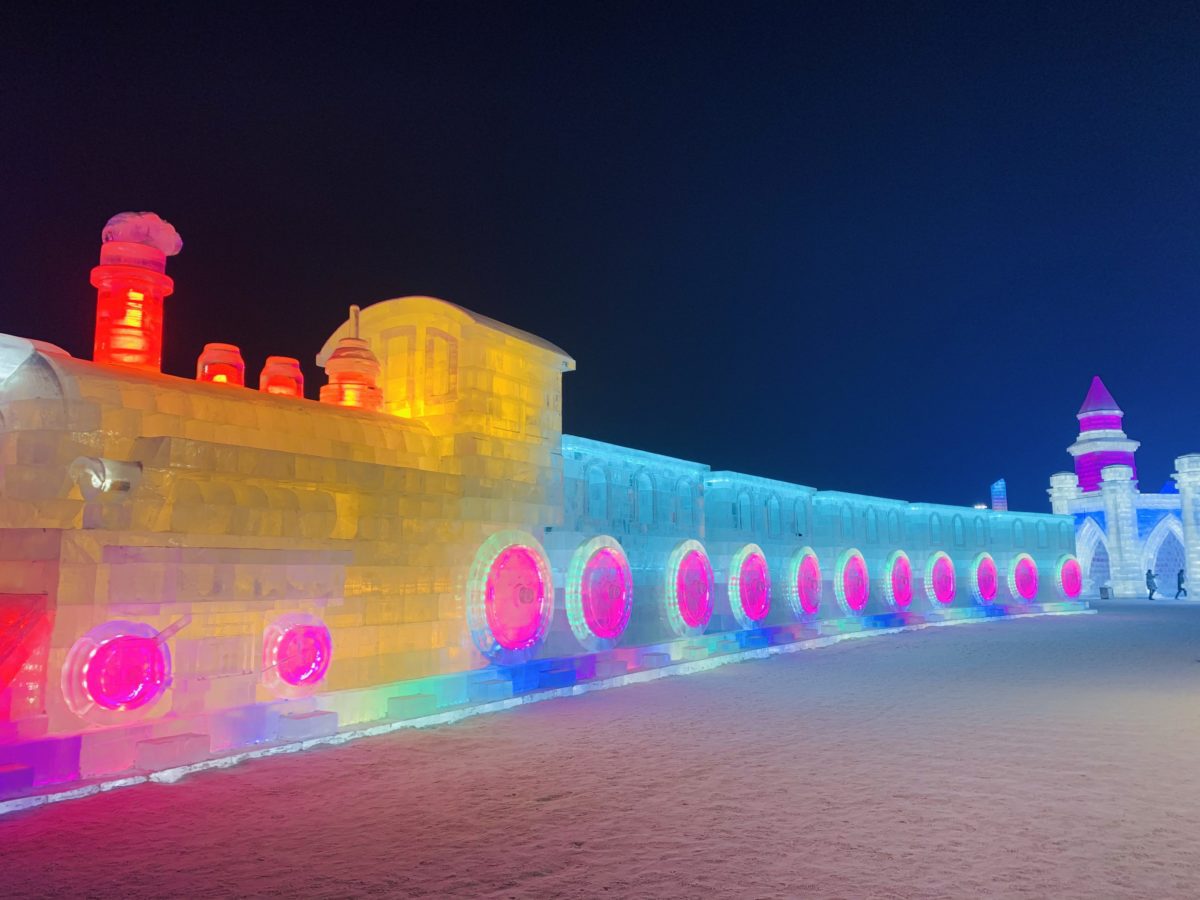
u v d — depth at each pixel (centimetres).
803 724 1080
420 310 1421
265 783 779
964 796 722
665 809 691
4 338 945
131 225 1089
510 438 1438
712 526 2134
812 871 543
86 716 795
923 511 3125
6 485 842
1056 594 3631
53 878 538
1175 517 4659
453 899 499
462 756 896
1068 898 496
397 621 1207
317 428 1141
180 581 897
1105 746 920
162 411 955
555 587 1541
